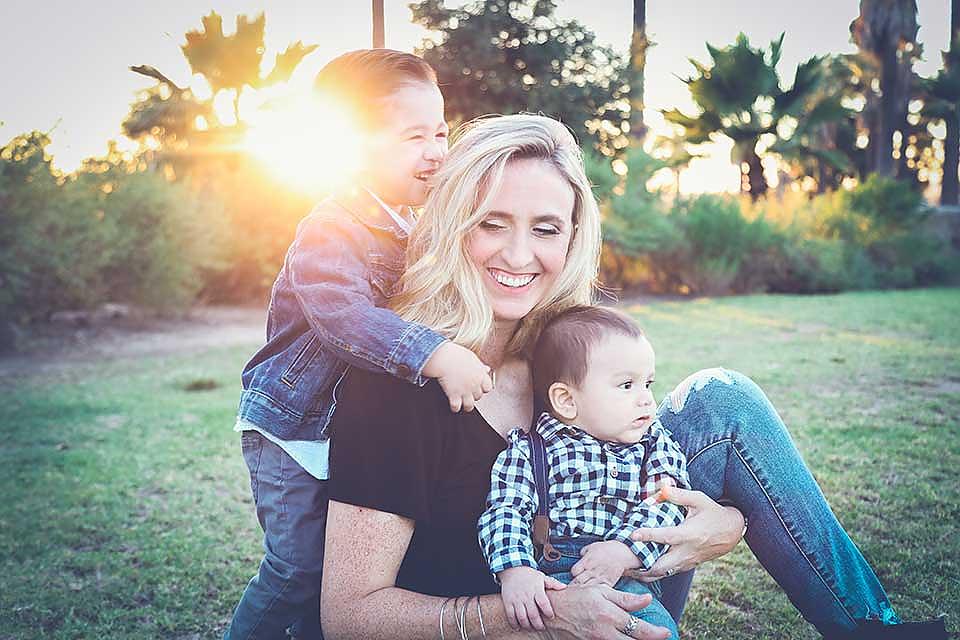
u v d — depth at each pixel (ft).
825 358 27.37
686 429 6.87
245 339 38.65
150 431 21.09
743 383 7.00
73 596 11.60
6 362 33.83
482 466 6.04
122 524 14.44
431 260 6.28
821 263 52.21
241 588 11.70
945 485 14.43
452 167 6.19
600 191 52.21
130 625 10.73
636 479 6.23
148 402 24.70
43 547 13.39
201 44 69.72
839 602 6.77
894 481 14.67
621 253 51.39
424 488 5.75
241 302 51.06
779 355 28.14
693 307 43.83
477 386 5.90
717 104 69.67
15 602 11.42
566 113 61.21
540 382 6.54
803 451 16.63
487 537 5.82
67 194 39.55
